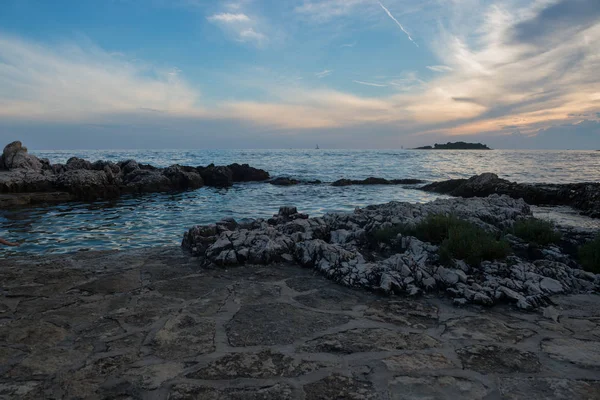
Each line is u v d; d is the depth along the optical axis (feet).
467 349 12.50
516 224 29.40
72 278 19.88
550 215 52.85
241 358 11.87
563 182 104.17
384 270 19.54
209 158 296.10
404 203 41.16
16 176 76.33
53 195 72.33
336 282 19.49
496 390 10.21
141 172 98.17
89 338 13.23
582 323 14.73
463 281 18.63
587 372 11.10
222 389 10.23
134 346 12.64
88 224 46.09
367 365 11.48
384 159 282.56
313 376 10.88
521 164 204.54
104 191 77.61
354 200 72.95
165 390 10.18
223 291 18.11
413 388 10.30
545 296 17.16
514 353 12.25
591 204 56.13
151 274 20.67
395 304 16.62
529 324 14.62
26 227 43.86
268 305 16.35
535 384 10.49
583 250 22.81
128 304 16.40
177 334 13.53
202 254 24.59
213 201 71.67
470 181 79.41
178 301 16.78
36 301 16.71
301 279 19.98
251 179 124.06
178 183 97.14
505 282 18.38
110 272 21.01
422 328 14.16
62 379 10.71
